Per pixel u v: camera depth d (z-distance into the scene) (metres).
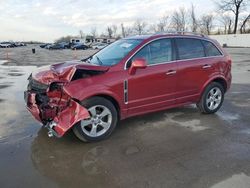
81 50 57.72
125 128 5.55
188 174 3.83
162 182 3.63
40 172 3.89
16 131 5.42
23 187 3.53
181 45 5.91
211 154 4.42
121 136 5.15
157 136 5.15
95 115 4.84
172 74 5.66
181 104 6.02
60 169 3.97
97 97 4.79
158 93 5.54
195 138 5.06
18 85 10.62
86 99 4.68
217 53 6.55
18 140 4.98
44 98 4.80
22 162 4.17
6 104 7.52
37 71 5.36
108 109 4.92
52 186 3.56
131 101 5.19
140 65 4.91
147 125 5.73
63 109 4.59
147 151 4.54
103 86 4.79
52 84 4.63
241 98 8.10
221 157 4.32
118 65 5.05
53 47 65.62
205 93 6.31
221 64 6.50
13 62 24.00
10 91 9.37
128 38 5.96
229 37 60.00
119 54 5.37
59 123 4.51
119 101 5.04
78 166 4.05
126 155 4.39
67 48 68.62
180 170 3.93
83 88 4.61
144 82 5.27
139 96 5.28
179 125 5.74
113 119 5.01
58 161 4.21
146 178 3.73
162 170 3.93
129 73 5.08
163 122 5.91
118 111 5.15
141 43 5.38
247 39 55.88
